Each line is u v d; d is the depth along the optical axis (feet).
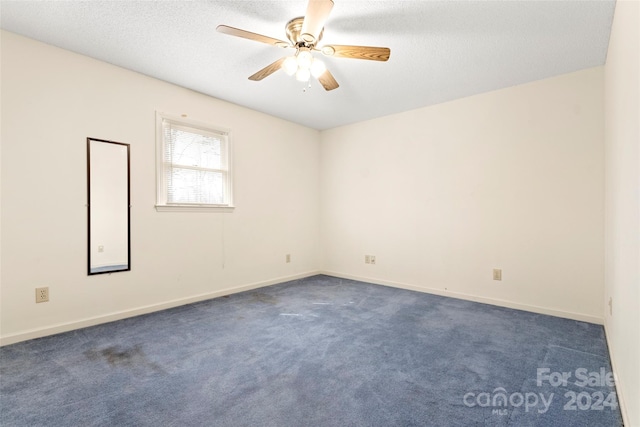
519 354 7.15
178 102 10.85
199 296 11.43
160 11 6.89
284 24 7.38
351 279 15.23
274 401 5.38
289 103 12.55
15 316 7.75
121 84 9.53
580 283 9.53
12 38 7.72
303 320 9.41
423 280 12.92
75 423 4.79
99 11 6.88
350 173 15.37
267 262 13.93
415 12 6.81
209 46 8.33
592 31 7.43
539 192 10.25
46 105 8.21
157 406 5.22
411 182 13.29
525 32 7.53
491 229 11.22
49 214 8.25
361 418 4.95
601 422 4.89
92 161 9.53
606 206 8.63
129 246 9.75
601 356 7.05
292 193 15.11
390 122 13.93
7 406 5.19
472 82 10.43
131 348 7.43
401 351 7.32
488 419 4.94
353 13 6.84
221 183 12.31
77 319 8.68
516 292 10.68
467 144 11.75
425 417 4.99
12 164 7.72
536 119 10.30
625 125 5.38
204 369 6.46
